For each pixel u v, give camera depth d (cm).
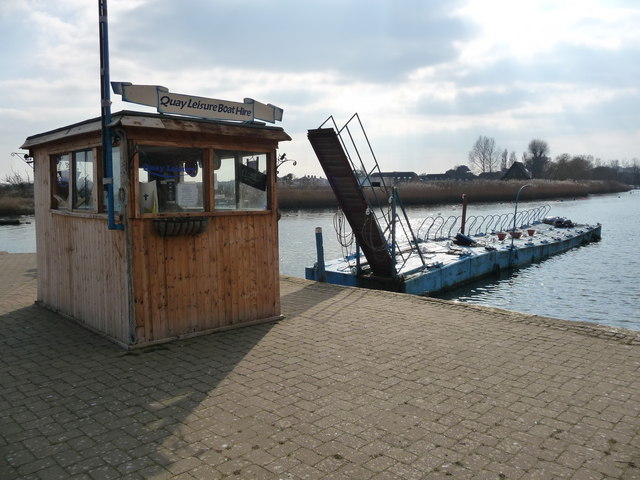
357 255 1414
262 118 729
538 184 8038
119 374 540
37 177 841
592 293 1728
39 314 799
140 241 615
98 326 688
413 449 383
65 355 603
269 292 752
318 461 367
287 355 599
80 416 442
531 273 2091
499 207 5953
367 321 755
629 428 415
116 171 623
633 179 16638
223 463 365
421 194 6519
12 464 365
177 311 654
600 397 475
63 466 363
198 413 446
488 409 450
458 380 518
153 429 417
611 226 3912
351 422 427
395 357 591
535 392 487
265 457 372
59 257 782
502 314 787
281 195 5662
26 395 488
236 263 710
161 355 598
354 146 1221
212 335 678
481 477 346
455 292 1694
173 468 359
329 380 520
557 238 2706
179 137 633
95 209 674
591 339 658
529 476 347
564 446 387
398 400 470
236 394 486
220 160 683
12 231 3541
